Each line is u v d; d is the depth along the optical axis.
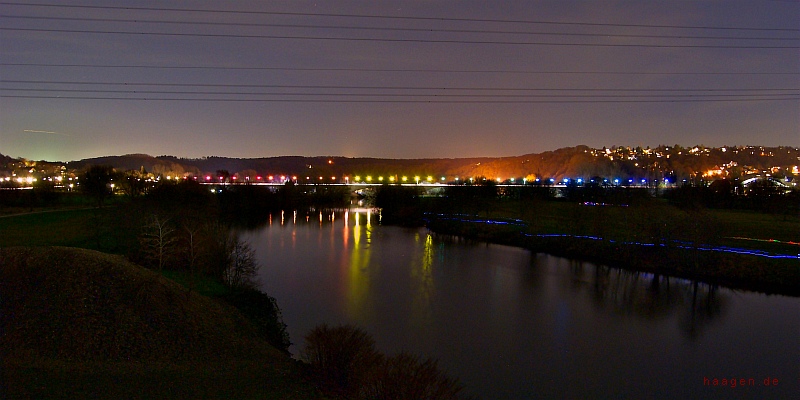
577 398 26.11
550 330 36.62
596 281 51.72
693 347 33.50
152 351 21.84
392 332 35.47
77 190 151.38
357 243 77.56
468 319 38.94
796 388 27.58
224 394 18.50
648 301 44.28
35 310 22.41
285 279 50.75
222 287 38.66
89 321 22.39
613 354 32.28
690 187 109.56
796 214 82.50
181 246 42.12
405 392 18.50
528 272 56.16
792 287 45.09
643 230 60.94
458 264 60.66
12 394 16.12
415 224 108.38
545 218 90.25
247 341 26.00
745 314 40.19
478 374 28.83
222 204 122.69
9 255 25.52
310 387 20.17
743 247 56.12
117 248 51.06
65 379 18.06
